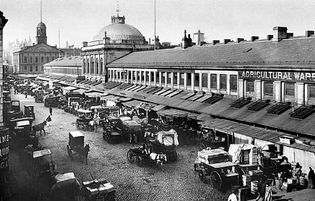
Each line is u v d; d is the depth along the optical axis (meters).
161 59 58.41
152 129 38.97
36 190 23.56
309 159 24.75
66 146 37.19
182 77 49.59
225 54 45.28
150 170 28.83
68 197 21.98
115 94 61.19
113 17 99.75
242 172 24.48
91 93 66.88
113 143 38.41
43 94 79.19
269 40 43.06
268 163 24.66
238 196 21.59
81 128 47.41
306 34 38.16
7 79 118.81
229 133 31.27
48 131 45.31
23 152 30.00
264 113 31.97
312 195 19.73
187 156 32.75
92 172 28.34
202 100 42.00
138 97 53.56
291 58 33.56
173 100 46.03
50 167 25.41
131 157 31.25
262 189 21.27
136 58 69.50
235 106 35.94
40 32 168.25
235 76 39.19
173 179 26.50
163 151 30.75
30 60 155.88
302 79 30.86
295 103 31.72
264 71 34.75
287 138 25.91
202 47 55.81
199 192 23.73
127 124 39.59
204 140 33.03
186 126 37.78
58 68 124.31
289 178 22.86
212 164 24.59
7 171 25.67
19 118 43.94
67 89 78.12
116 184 25.58
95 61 82.62
